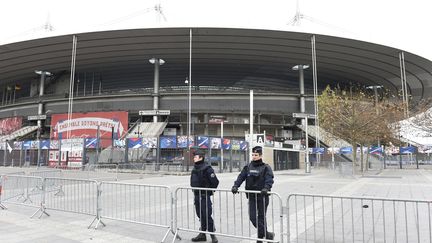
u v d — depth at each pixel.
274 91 62.03
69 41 54.56
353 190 15.84
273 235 6.12
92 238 6.72
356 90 70.50
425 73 67.75
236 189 6.07
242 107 58.78
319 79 74.50
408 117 37.28
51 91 72.38
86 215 8.96
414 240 6.38
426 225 7.58
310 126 59.41
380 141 39.62
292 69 67.81
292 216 8.82
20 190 11.88
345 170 25.09
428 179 22.92
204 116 58.09
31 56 60.78
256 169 6.12
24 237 6.84
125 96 59.75
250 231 7.04
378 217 8.54
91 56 61.06
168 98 58.94
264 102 59.53
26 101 67.19
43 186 9.40
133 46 56.53
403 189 16.30
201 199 6.60
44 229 7.50
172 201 6.80
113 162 34.62
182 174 27.98
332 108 30.95
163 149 33.75
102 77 75.62
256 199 5.99
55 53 59.62
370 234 6.83
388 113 31.97
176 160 33.41
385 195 13.98
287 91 63.59
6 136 60.84
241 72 71.44
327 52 58.66
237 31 51.31
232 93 58.53
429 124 36.12
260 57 61.53
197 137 31.36
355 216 8.72
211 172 6.68
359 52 58.34
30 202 10.91
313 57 53.62
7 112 69.75
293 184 19.00
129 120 58.50
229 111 57.44
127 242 6.43
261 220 5.97
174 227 6.70
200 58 62.09
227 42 54.97
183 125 58.47
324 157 47.41
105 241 6.51
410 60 61.16
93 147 36.31
